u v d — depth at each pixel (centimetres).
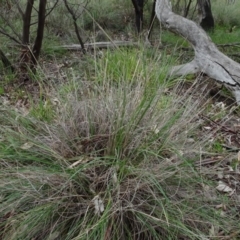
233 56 661
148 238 255
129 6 978
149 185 259
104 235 232
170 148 278
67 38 784
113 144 275
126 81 326
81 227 245
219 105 443
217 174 315
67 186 259
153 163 274
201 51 526
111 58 463
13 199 263
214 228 259
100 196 258
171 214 253
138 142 276
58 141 287
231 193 297
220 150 346
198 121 345
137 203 258
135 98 297
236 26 1008
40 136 303
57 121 305
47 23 786
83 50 668
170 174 258
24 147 279
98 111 296
